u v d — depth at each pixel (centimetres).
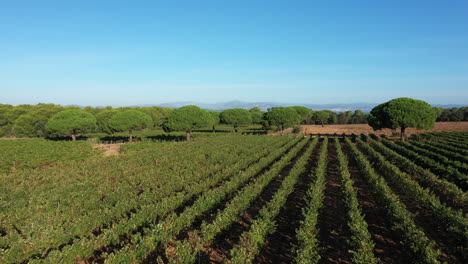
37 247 1062
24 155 3444
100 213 1377
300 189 1897
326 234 1195
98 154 3816
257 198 1689
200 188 1780
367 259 863
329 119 10544
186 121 4969
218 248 1103
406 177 1814
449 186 1659
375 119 4891
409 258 991
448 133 5406
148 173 2256
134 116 5016
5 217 1366
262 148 3775
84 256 1018
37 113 6669
